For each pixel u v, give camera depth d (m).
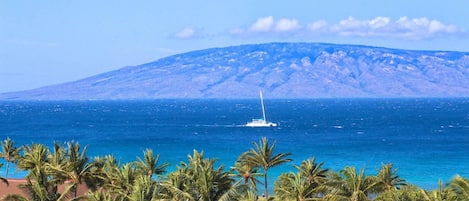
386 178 106.75
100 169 117.62
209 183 85.75
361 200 97.69
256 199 101.94
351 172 100.00
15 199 87.31
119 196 91.12
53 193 86.62
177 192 86.06
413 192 87.12
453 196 84.12
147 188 86.00
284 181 119.62
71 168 110.94
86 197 91.62
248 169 121.81
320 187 101.19
